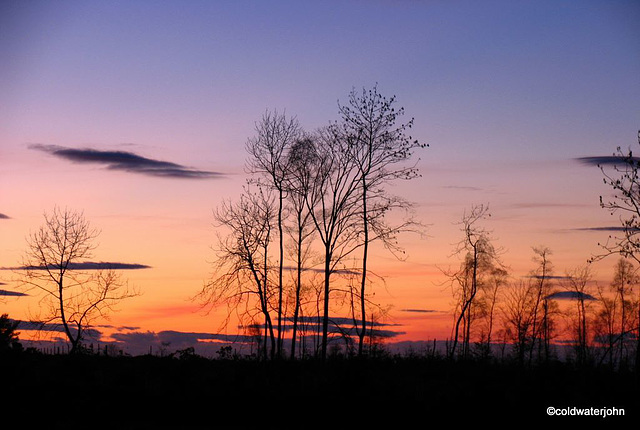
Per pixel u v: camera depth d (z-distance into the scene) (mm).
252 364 41969
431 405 31391
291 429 27344
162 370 38656
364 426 28078
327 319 41594
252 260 40688
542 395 33844
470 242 56281
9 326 39938
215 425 27516
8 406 28469
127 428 26484
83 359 40969
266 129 43500
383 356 46750
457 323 52688
